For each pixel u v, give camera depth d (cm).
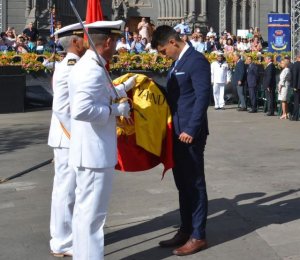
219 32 3462
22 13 3103
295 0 2311
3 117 1834
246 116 1919
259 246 637
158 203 817
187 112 605
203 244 623
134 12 3503
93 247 534
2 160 1156
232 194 861
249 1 3569
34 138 1423
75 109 508
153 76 2198
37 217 768
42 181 974
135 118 594
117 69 2142
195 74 597
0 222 747
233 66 2347
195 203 617
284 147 1282
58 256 627
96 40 530
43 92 2064
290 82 1803
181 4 3416
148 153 611
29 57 2014
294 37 2256
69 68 592
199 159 611
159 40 609
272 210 772
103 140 527
